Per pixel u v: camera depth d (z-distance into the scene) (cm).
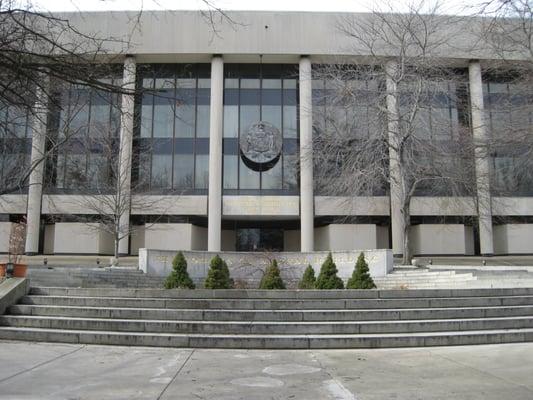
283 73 3562
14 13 607
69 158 3114
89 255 3234
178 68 3503
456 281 1753
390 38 2919
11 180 1997
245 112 3522
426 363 775
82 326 984
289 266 2217
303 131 3297
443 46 3016
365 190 2955
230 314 1014
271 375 699
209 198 3322
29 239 3194
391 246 3397
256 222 3650
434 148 2583
